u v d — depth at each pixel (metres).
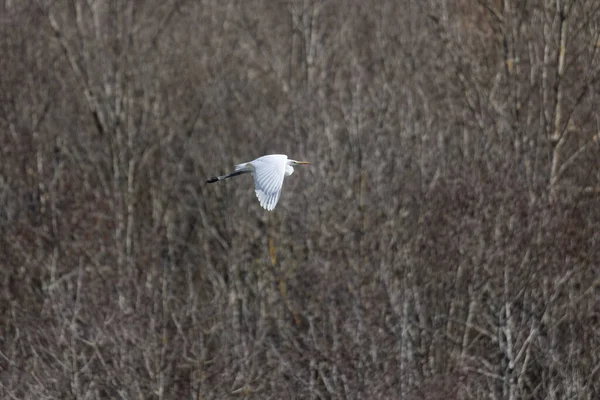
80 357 40.72
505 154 50.00
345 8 62.09
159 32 60.94
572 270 44.50
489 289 45.00
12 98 56.72
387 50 59.19
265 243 50.47
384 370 43.09
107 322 42.03
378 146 52.22
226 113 58.88
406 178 50.22
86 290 45.66
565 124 50.69
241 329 45.12
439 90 55.81
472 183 47.81
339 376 42.81
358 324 44.41
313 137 55.28
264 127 57.81
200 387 40.88
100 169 56.09
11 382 40.31
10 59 58.19
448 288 45.72
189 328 44.06
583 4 53.00
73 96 58.50
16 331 42.44
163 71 59.88
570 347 43.34
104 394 41.78
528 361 43.91
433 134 52.75
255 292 48.00
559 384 43.41
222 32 62.78
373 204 49.81
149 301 44.22
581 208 47.09
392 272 46.03
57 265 49.31
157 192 55.72
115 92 58.19
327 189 51.78
